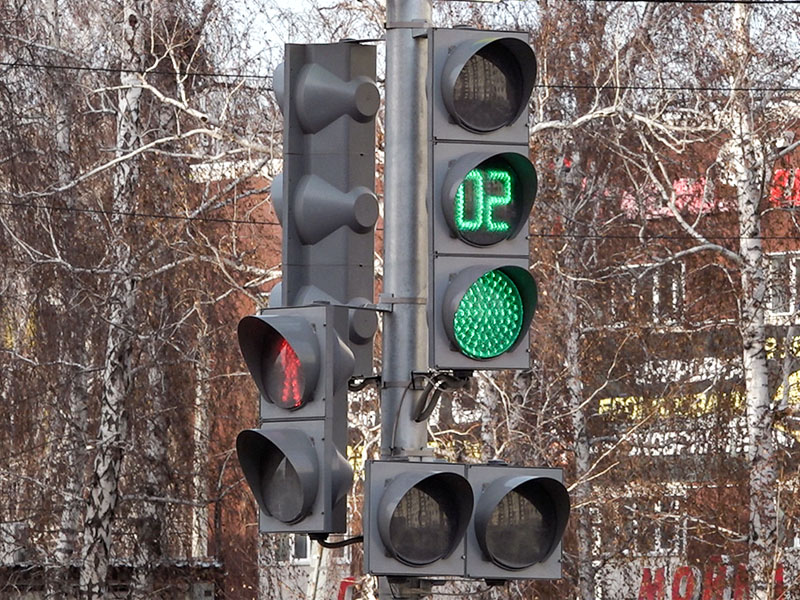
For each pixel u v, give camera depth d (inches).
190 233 1990.7
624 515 2278.5
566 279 2113.7
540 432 1878.7
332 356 488.7
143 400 2116.1
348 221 524.4
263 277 1865.2
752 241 1983.3
